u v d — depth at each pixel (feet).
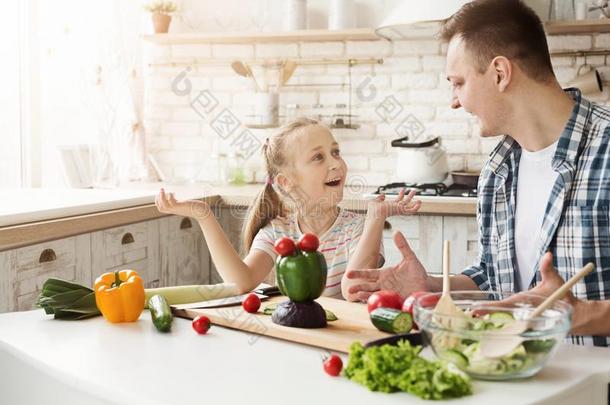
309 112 13.25
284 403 3.28
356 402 3.28
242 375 3.70
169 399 3.36
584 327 4.11
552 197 5.27
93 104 11.78
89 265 8.48
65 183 11.57
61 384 3.92
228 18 13.52
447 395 3.34
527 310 3.86
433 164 11.61
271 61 13.23
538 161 5.62
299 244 4.45
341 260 6.58
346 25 12.40
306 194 6.68
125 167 12.75
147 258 9.90
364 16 12.80
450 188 11.68
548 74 5.36
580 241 5.18
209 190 11.73
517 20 5.23
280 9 13.30
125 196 9.59
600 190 5.12
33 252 7.46
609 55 11.96
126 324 4.76
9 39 11.19
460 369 3.57
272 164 6.77
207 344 4.28
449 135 12.73
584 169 5.21
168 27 13.16
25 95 11.46
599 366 3.84
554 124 5.41
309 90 13.23
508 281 5.72
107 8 11.96
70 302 4.89
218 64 13.52
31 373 4.13
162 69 13.66
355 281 5.96
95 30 11.76
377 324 4.25
